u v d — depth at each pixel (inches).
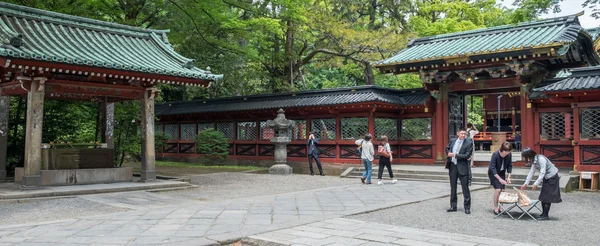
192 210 390.0
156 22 971.9
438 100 794.8
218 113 994.7
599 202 454.3
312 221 336.5
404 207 417.1
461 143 392.5
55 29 572.7
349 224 326.0
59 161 560.1
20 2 702.5
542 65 707.4
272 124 802.2
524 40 674.2
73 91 539.8
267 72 1283.2
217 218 351.3
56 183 542.3
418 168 721.6
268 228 311.0
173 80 577.9
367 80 1246.9
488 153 1234.0
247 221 339.0
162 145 1112.8
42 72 498.0
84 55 519.2
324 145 865.5
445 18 1181.7
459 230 318.0
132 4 897.5
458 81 779.4
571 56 705.6
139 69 532.7
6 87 549.6
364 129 811.4
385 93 824.3
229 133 1023.6
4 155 592.4
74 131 740.7
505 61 679.7
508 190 542.0
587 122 579.2
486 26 1295.5
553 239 289.7
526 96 701.9
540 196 357.7
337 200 453.1
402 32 1263.5
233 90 1250.6
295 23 1137.4
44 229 313.3
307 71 1651.1
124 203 446.6
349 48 1154.0
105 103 668.7
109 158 600.4
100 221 342.0
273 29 991.0
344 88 832.3
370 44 1106.1
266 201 446.0
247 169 892.0
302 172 887.7
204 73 607.2
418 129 828.0
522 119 711.1
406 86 1346.0
